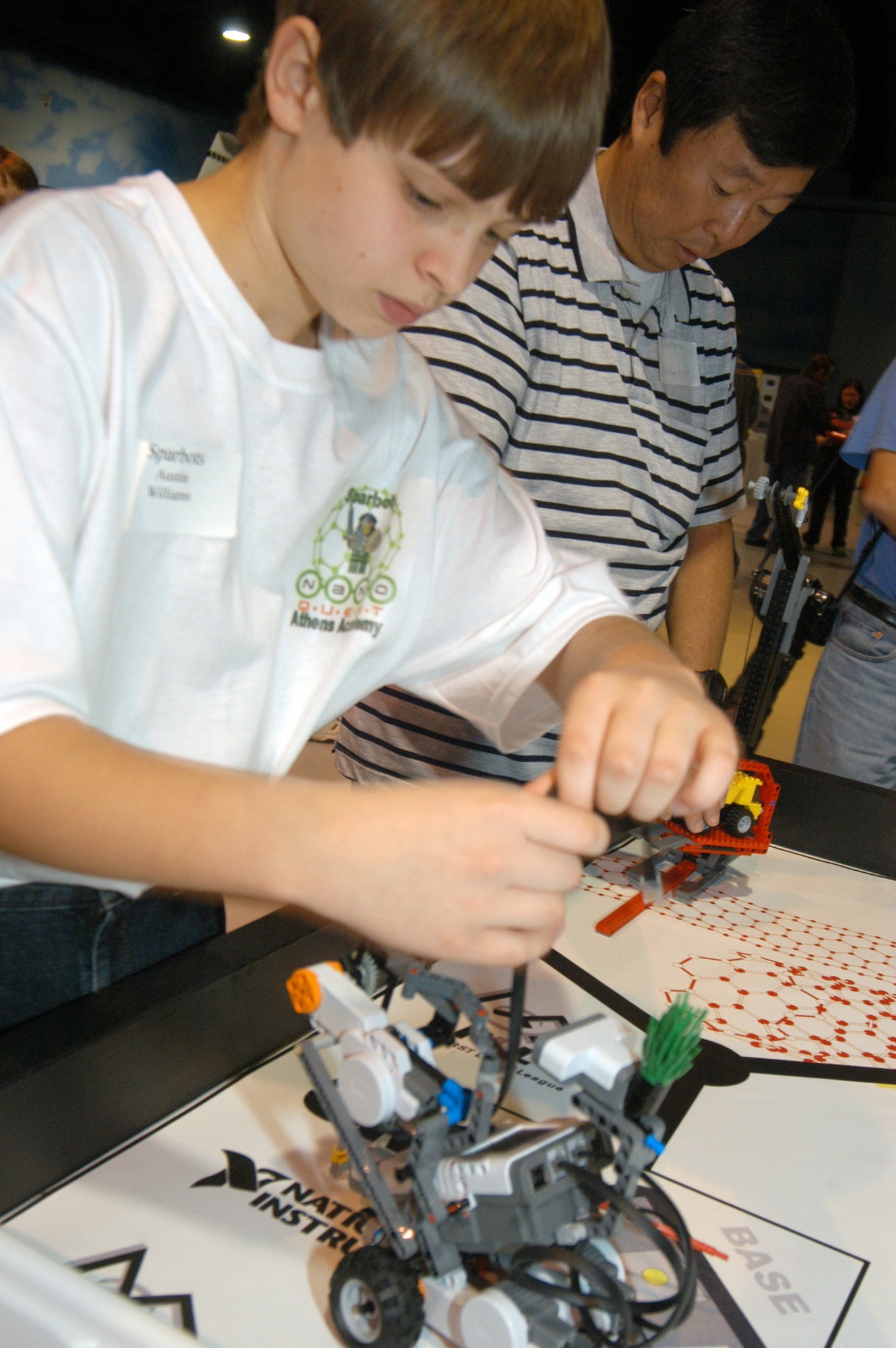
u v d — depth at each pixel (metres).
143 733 0.60
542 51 0.43
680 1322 0.41
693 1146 0.59
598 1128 0.44
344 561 0.69
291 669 0.69
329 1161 0.53
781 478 6.12
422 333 0.89
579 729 0.48
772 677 1.45
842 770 1.82
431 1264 0.43
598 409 1.03
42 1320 0.39
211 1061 0.58
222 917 0.80
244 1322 0.44
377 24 0.42
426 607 0.75
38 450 0.44
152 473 0.55
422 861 0.40
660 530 1.13
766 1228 0.53
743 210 0.94
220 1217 0.49
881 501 1.64
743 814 0.94
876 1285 0.50
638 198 0.97
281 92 0.48
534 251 0.97
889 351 9.64
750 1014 0.74
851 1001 0.78
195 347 0.56
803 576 1.41
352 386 0.66
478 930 0.41
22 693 0.40
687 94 0.89
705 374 1.15
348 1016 0.45
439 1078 0.45
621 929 0.85
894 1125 0.63
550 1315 0.41
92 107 6.55
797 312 9.86
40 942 0.62
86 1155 0.52
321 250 0.49
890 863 1.03
